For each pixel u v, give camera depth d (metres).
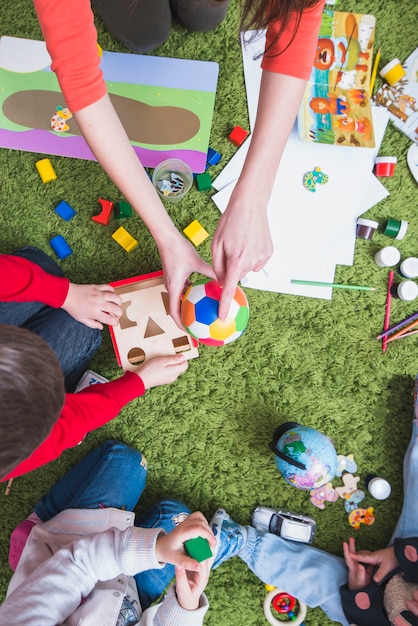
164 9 1.00
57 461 1.14
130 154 0.76
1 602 1.14
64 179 1.17
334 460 1.04
